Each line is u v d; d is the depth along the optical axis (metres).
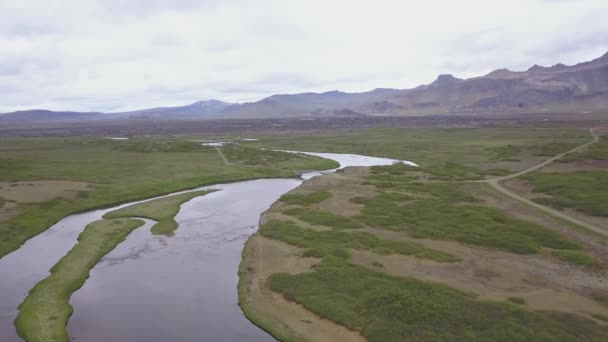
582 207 55.75
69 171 93.81
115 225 53.34
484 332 25.97
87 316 30.38
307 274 36.00
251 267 39.09
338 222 52.28
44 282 35.66
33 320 29.20
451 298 30.38
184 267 40.03
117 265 40.56
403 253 40.91
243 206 65.69
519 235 45.22
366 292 31.78
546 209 57.16
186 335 27.83
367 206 61.03
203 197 73.06
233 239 48.66
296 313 30.38
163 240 48.38
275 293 33.47
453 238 45.31
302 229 49.59
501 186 74.38
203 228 53.22
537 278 34.81
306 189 75.88
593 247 41.91
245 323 29.64
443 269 36.94
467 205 60.28
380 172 94.44
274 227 50.78
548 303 30.19
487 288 32.91
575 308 29.38
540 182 73.94
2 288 35.25
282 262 39.88
